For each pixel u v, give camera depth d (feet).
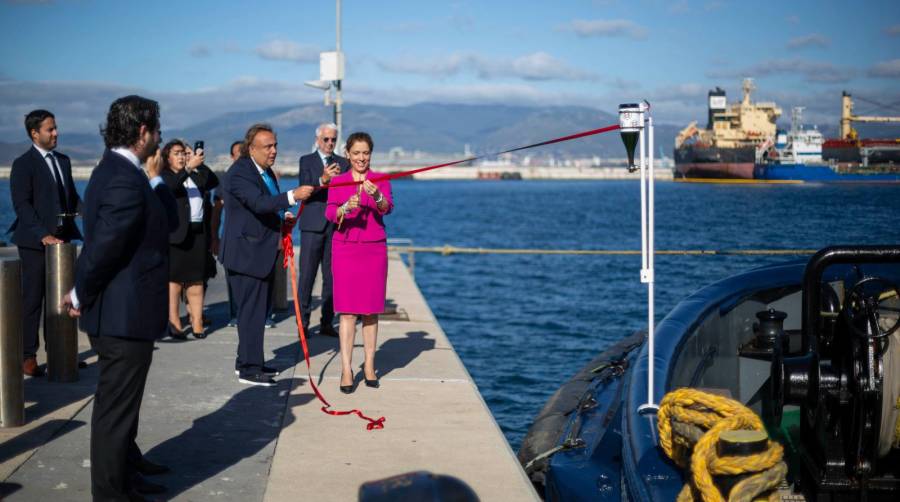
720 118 347.97
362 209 20.11
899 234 44.65
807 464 13.87
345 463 15.72
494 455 16.25
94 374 21.90
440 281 80.69
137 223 12.42
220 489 14.35
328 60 52.19
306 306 28.60
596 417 17.13
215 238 31.04
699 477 10.85
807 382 13.08
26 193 21.07
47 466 15.02
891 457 13.26
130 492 13.24
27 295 21.29
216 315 32.32
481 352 45.98
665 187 318.65
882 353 12.38
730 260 77.00
